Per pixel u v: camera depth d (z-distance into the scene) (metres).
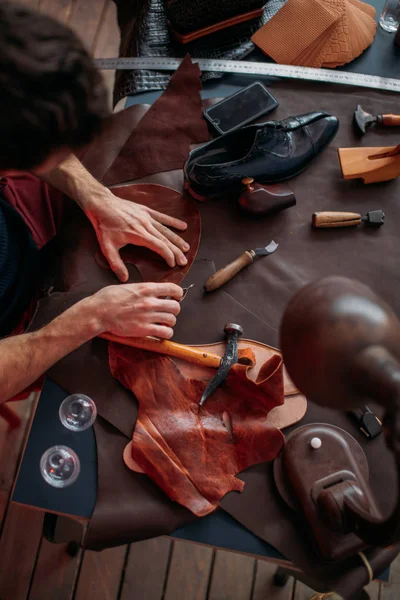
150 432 1.18
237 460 1.18
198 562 2.01
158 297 1.31
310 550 1.13
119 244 1.37
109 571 1.99
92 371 1.25
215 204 1.46
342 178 1.51
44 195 1.57
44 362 1.21
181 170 1.50
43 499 1.15
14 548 2.01
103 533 1.12
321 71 1.63
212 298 1.35
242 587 1.99
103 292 1.27
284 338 0.58
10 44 0.84
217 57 1.68
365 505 1.05
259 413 1.21
